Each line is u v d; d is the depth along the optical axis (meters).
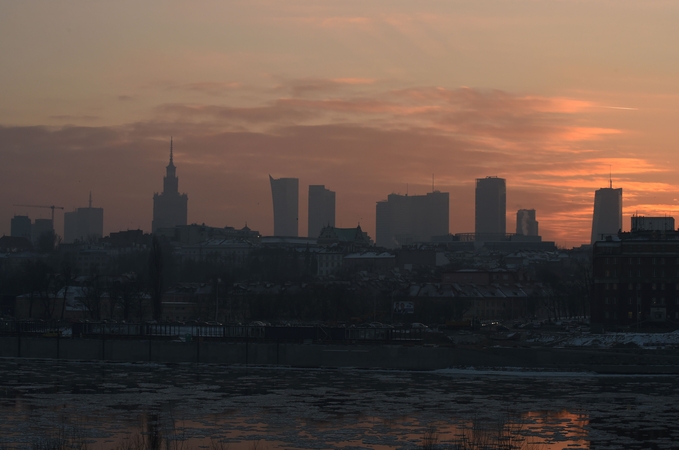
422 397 188.75
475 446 141.00
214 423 158.75
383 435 148.62
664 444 142.88
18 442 141.50
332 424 158.12
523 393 194.38
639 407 175.88
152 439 144.75
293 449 138.75
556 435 149.25
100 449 137.75
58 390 198.62
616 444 142.88
